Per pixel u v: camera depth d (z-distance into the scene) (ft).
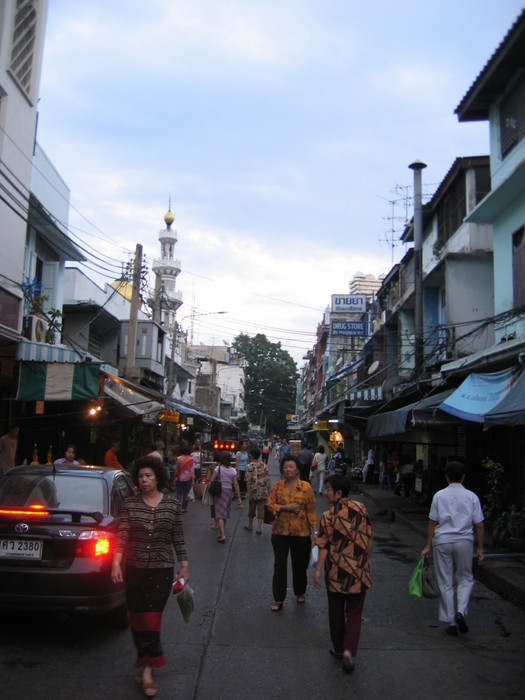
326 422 125.18
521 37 41.04
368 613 22.70
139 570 15.02
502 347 38.60
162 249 180.75
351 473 87.97
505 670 16.94
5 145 40.98
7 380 43.01
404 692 15.26
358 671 16.65
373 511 56.85
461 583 20.66
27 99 43.78
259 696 14.82
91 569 17.72
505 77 45.50
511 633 20.53
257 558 32.58
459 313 57.62
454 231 63.31
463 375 48.26
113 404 50.39
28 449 49.85
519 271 45.34
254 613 22.16
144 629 14.79
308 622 21.15
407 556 34.86
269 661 17.24
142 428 80.33
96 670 16.05
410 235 83.46
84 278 72.23
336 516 17.56
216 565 30.42
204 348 284.82
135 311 68.33
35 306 44.32
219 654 17.70
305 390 293.43
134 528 15.30
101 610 17.85
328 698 14.82
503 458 43.91
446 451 62.90
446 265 58.34
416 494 63.10
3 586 17.46
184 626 20.33
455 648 18.79
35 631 19.07
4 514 18.30
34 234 52.44
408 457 82.94
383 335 97.96
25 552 17.85
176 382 129.08
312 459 72.84
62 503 20.39
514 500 41.50
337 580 17.08
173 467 63.36
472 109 49.90
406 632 20.42
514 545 33.14
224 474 37.68
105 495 20.99
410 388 56.95
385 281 92.99
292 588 26.11
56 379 37.73
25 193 43.93
